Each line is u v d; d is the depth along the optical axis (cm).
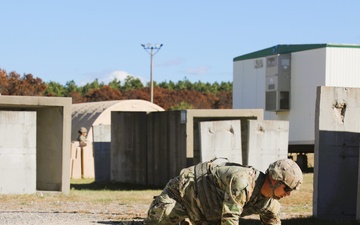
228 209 675
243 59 3719
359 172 1323
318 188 1398
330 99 1404
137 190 2342
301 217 1402
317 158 1400
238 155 2158
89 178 3192
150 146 2631
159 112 2577
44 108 2169
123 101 3884
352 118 1410
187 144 2384
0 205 1684
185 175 723
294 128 3316
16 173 1977
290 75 3344
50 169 2134
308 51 3216
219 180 695
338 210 1402
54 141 2117
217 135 2114
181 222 757
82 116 3859
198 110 2406
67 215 1432
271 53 3419
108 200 1853
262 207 697
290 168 664
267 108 3419
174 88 9550
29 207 1641
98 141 2959
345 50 3109
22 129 1981
